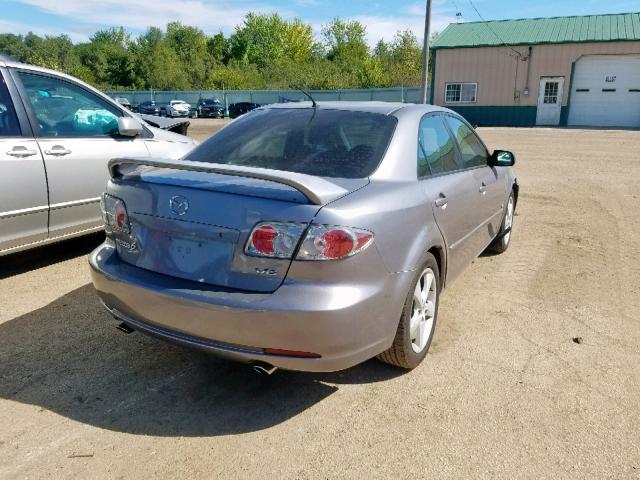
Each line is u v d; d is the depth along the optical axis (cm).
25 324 374
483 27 3219
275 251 243
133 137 532
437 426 272
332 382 312
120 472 237
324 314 240
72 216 476
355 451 254
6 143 423
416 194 304
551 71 2908
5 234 427
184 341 263
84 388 300
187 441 259
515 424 275
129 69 7100
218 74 6288
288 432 267
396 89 3834
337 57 7775
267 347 247
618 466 246
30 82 455
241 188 257
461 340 364
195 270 261
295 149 317
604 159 1424
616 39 2739
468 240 400
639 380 318
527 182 1047
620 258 552
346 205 254
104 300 295
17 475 233
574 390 306
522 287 466
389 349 301
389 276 270
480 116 3105
